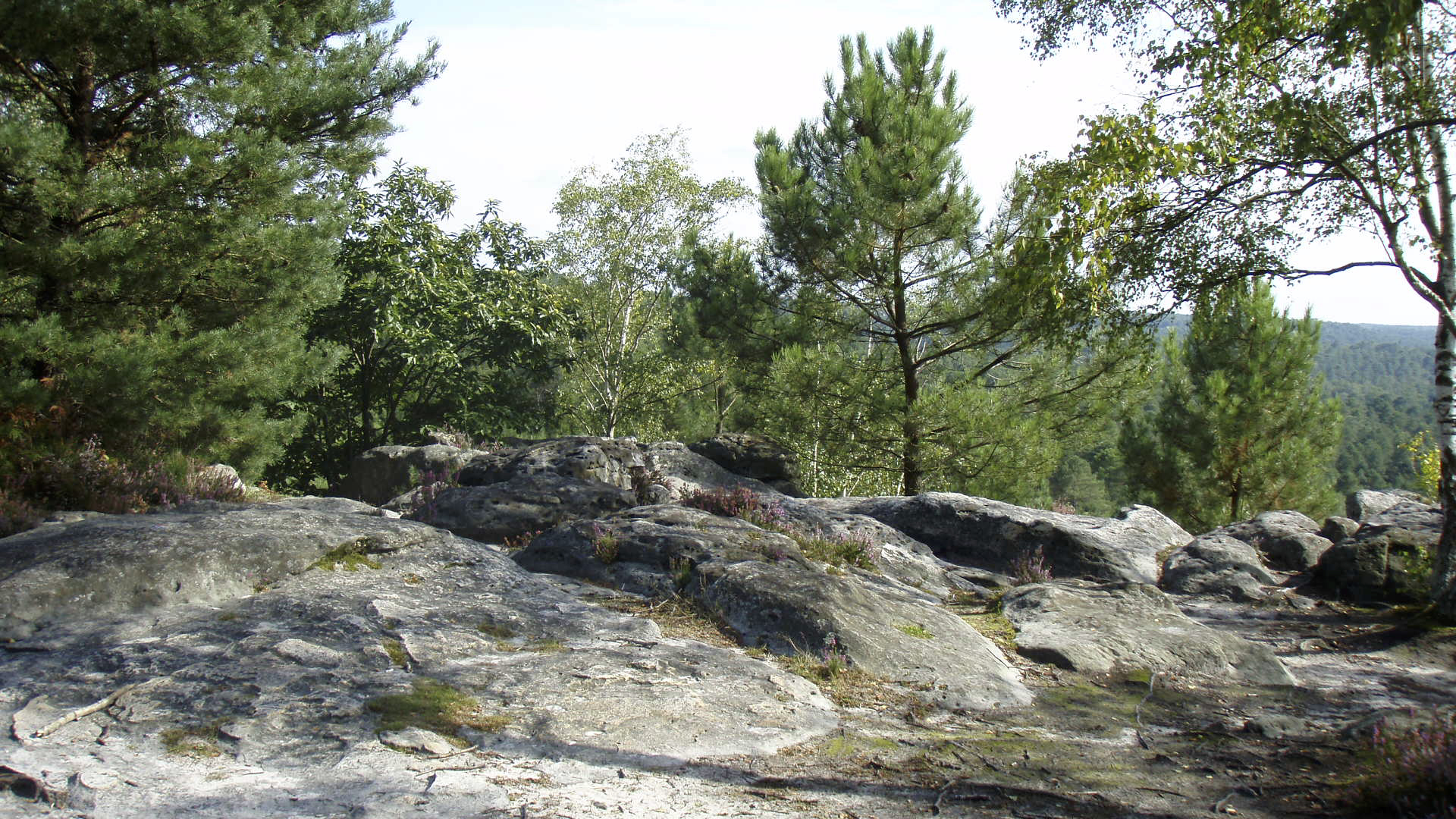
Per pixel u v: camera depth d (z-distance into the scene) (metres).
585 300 32.22
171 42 13.28
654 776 4.08
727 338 21.27
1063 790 4.31
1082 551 10.75
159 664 4.81
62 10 12.40
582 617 6.42
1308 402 22.17
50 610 5.45
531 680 5.04
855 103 18.72
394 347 25.05
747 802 3.89
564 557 8.09
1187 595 10.37
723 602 6.85
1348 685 6.83
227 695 4.50
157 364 12.82
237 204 13.95
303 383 15.92
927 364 20.05
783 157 18.91
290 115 16.56
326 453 25.91
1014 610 8.07
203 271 13.87
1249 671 6.98
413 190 26.22
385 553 7.11
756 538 8.34
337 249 15.24
